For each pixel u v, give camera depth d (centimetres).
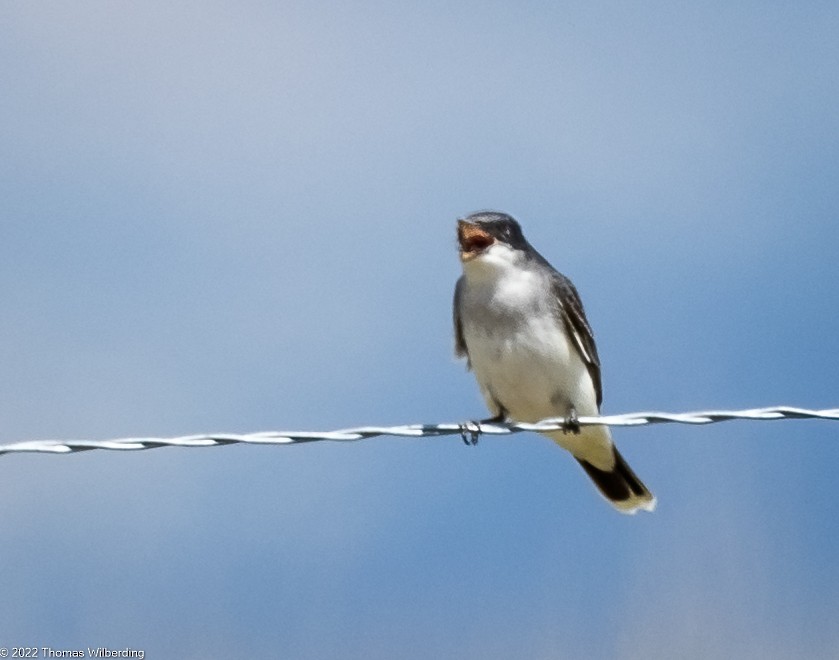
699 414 959
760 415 944
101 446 835
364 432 912
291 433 886
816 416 941
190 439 860
